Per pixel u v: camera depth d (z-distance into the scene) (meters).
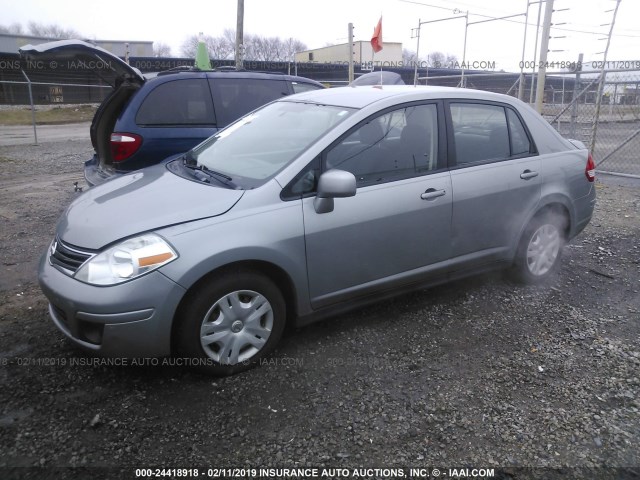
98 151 6.54
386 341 3.62
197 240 2.93
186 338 2.98
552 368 3.33
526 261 4.46
